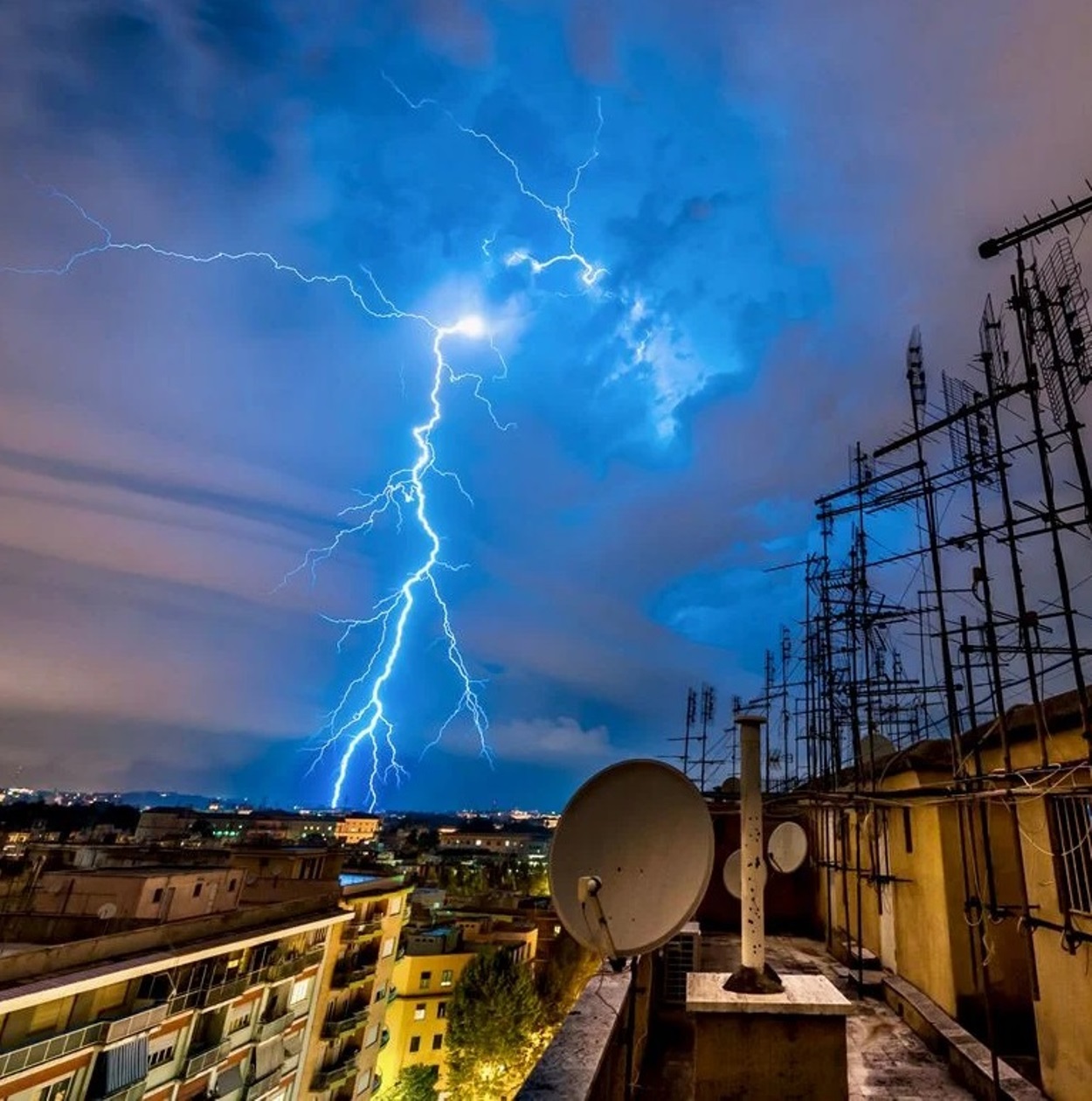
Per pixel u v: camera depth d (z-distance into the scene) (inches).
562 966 1736.0
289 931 880.9
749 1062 147.8
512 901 2586.1
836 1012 148.8
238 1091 820.0
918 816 341.4
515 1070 1295.5
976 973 267.1
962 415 293.3
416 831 6540.4
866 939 414.0
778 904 536.4
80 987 593.3
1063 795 214.1
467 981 1369.3
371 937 1187.9
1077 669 202.5
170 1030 714.2
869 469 467.2
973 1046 244.1
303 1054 968.3
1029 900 248.4
